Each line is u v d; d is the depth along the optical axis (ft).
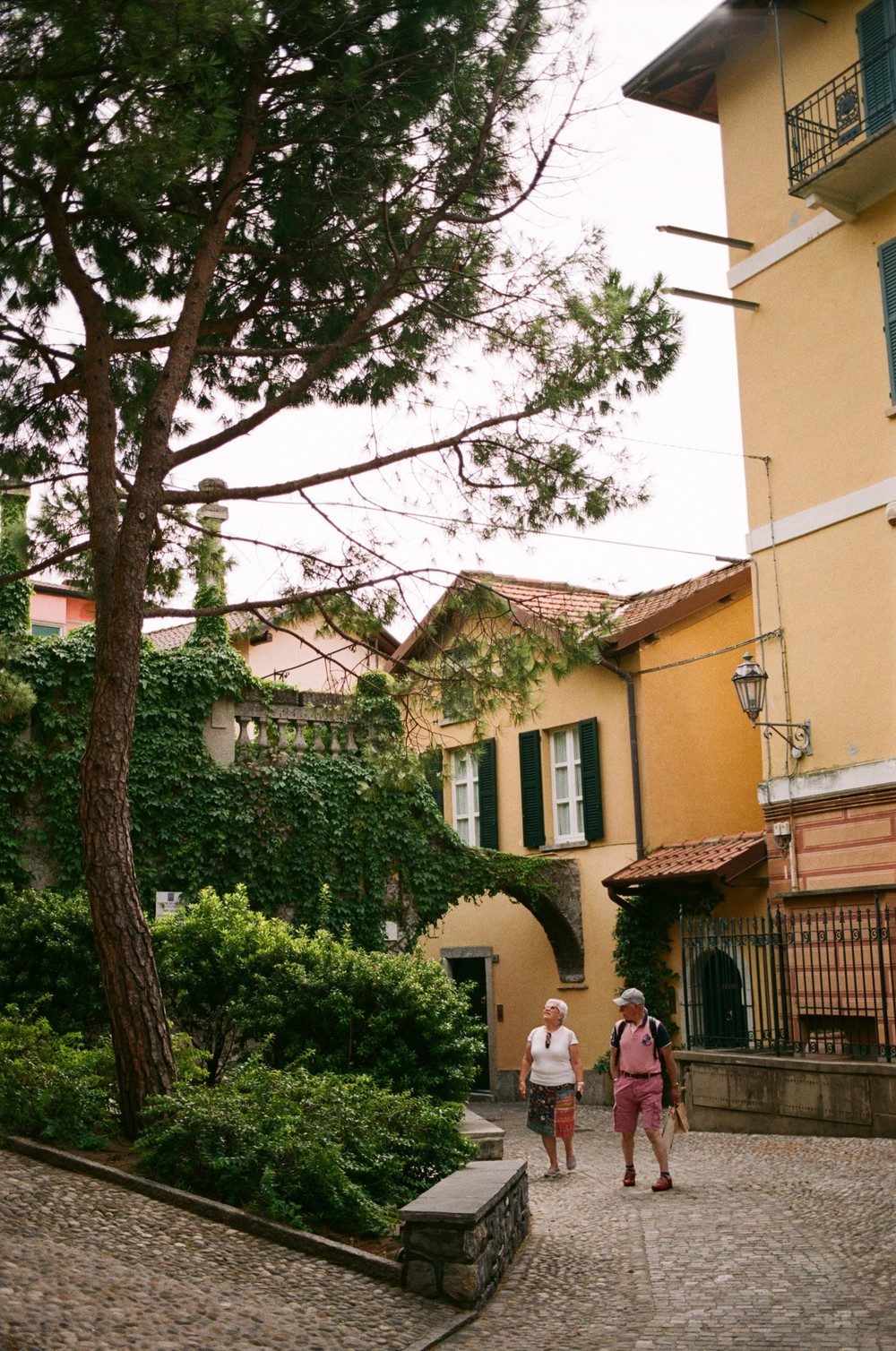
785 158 54.80
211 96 28.84
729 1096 47.29
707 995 53.83
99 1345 16.55
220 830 56.24
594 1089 65.92
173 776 55.62
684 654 68.03
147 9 26.43
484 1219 23.16
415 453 34.91
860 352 50.62
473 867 64.54
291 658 86.69
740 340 56.59
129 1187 25.04
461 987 39.86
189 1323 18.17
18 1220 21.47
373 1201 26.09
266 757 58.39
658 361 35.37
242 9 27.73
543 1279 24.49
